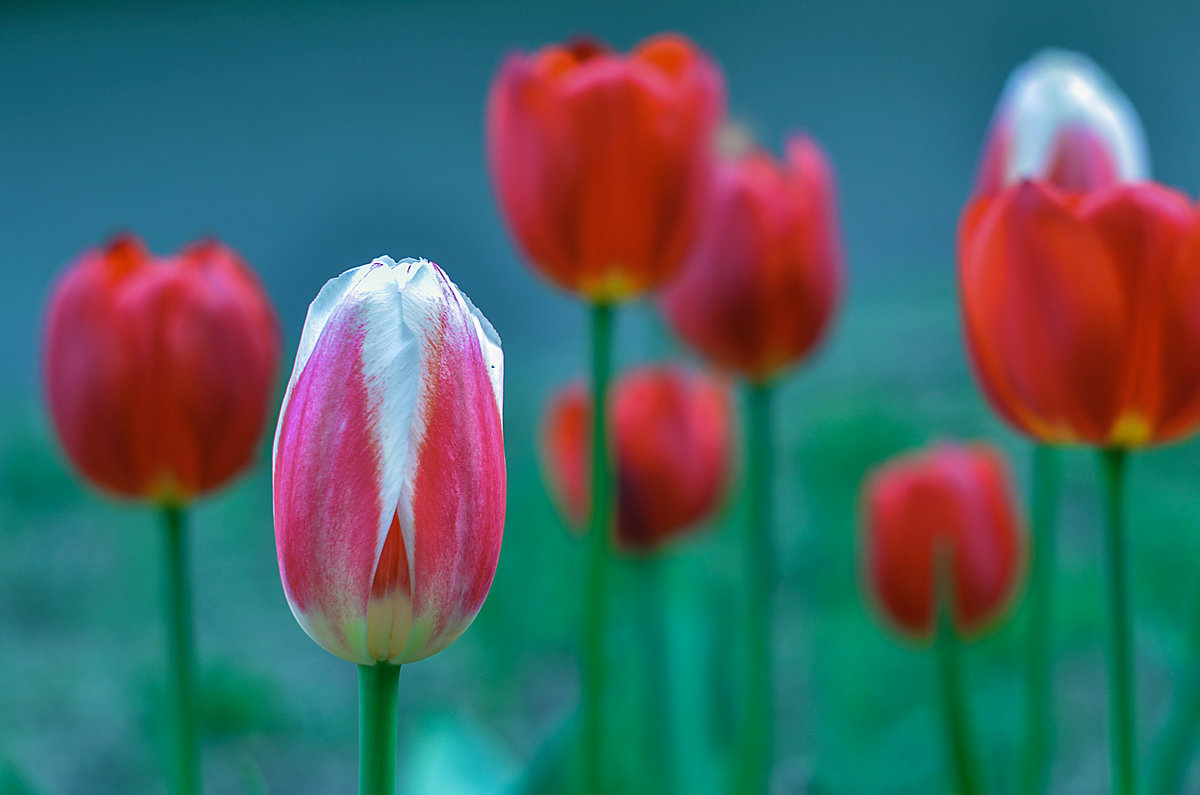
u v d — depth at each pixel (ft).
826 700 4.92
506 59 3.60
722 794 3.84
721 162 3.78
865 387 9.41
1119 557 3.29
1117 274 3.27
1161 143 15.05
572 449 3.87
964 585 3.71
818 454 7.99
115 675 6.12
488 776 3.84
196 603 7.17
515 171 3.60
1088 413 3.29
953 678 3.39
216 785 5.09
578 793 3.58
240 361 3.48
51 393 3.48
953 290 12.69
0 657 6.43
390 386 3.10
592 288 3.60
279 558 3.12
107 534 8.27
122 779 5.18
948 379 9.45
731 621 3.91
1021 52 20.16
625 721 4.12
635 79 3.56
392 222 16.85
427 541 3.10
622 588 4.98
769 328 3.73
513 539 7.25
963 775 3.38
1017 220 3.28
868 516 3.79
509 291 14.55
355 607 3.10
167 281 3.46
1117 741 3.28
